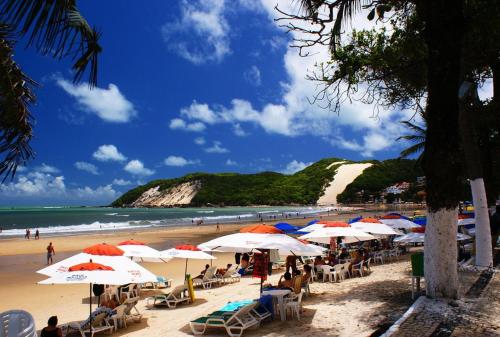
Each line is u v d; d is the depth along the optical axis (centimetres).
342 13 821
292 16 837
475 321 663
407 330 628
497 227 1402
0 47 404
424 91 1270
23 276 2058
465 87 1068
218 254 2792
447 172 788
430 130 810
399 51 1105
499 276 989
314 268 1381
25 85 436
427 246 817
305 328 796
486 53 1205
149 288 1585
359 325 763
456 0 797
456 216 802
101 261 899
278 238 973
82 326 935
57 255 3055
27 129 439
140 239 4397
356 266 1366
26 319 600
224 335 838
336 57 1077
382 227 1617
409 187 13512
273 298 917
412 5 1065
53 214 14812
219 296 1284
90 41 349
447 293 795
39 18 305
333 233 1352
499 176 1919
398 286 1066
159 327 959
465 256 1433
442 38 798
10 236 5012
